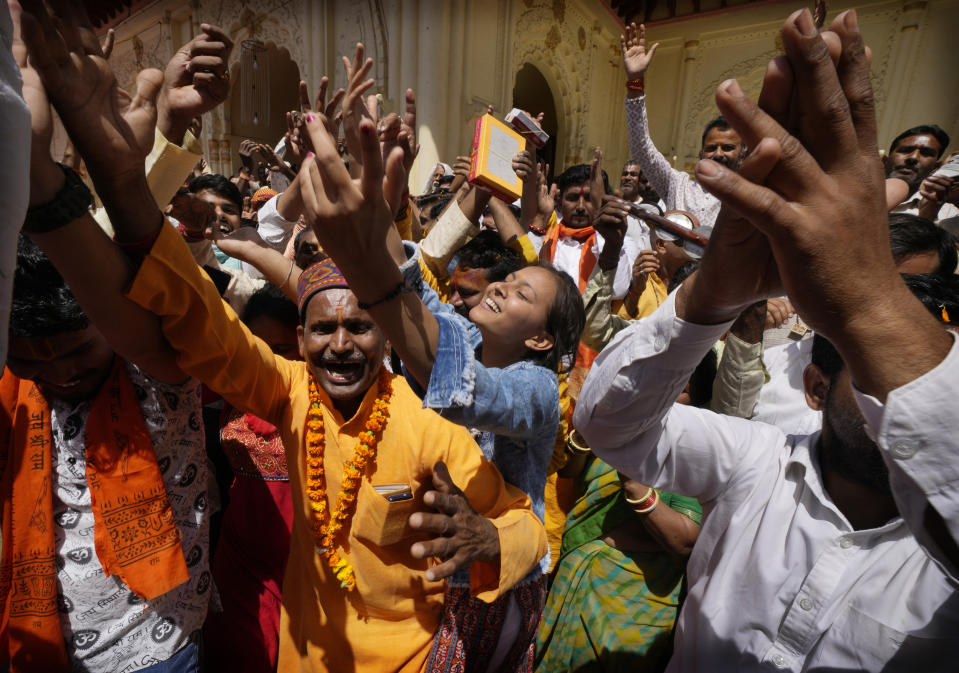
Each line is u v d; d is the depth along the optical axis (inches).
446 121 290.0
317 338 44.4
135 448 42.6
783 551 36.9
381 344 46.1
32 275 35.1
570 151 419.8
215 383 42.1
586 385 37.8
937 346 20.1
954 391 19.8
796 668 34.8
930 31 348.2
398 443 45.5
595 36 423.2
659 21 436.8
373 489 43.5
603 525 67.4
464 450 46.1
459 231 78.2
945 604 30.6
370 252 29.9
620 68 467.2
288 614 50.9
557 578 68.9
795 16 17.7
